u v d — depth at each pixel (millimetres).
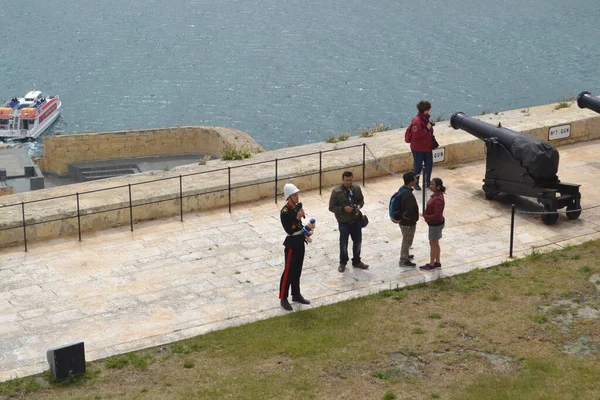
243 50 162125
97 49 164250
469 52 154000
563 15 179750
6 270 17703
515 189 20703
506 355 14180
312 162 22719
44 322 15516
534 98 127688
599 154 24656
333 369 13695
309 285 17031
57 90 138000
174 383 13289
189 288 16906
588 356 14086
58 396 12875
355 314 15688
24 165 73500
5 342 14781
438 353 14242
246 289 16844
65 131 118250
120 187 20953
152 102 131500
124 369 13828
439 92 132000
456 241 19141
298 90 135250
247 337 14828
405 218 17422
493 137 20953
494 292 16562
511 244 18219
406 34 169625
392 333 14938
